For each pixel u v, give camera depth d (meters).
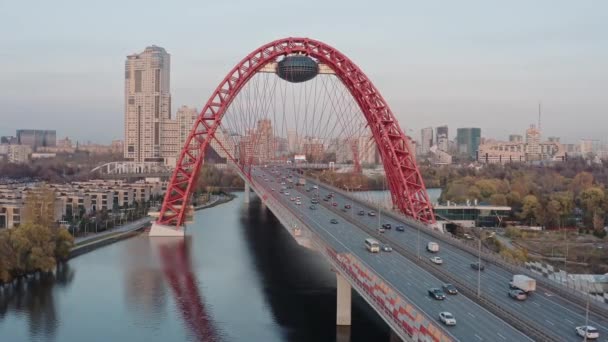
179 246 177.00
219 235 199.00
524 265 110.56
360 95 181.25
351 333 95.88
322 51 186.00
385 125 176.50
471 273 89.44
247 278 134.38
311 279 133.50
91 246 171.00
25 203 188.88
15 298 117.19
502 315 68.06
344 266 90.12
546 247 172.38
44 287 125.81
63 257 152.38
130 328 99.75
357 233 124.19
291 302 114.50
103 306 112.19
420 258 99.56
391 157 175.38
